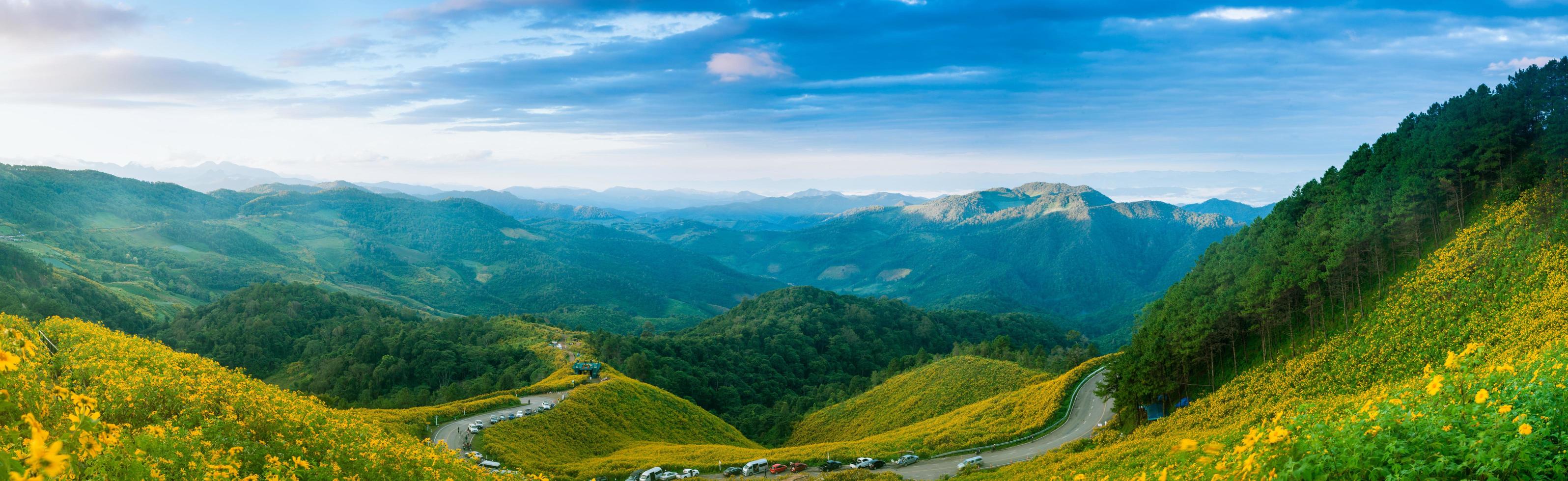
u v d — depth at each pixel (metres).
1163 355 78.50
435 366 174.38
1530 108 76.38
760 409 180.12
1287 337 76.25
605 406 110.56
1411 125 96.81
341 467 29.84
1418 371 58.06
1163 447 48.41
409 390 166.12
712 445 109.31
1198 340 74.94
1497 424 9.16
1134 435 75.00
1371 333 66.62
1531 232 62.19
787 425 149.62
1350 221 77.19
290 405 33.72
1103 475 43.06
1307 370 67.44
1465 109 83.56
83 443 10.26
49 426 15.02
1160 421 74.88
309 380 177.38
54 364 29.42
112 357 34.47
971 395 130.62
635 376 174.50
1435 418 9.88
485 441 82.88
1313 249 76.44
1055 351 194.62
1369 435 10.06
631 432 108.12
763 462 82.88
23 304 183.62
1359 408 12.52
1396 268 74.38
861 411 145.62
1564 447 8.57
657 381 176.50
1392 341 63.44
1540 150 73.00
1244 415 64.69
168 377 30.17
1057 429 92.81
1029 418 98.38
